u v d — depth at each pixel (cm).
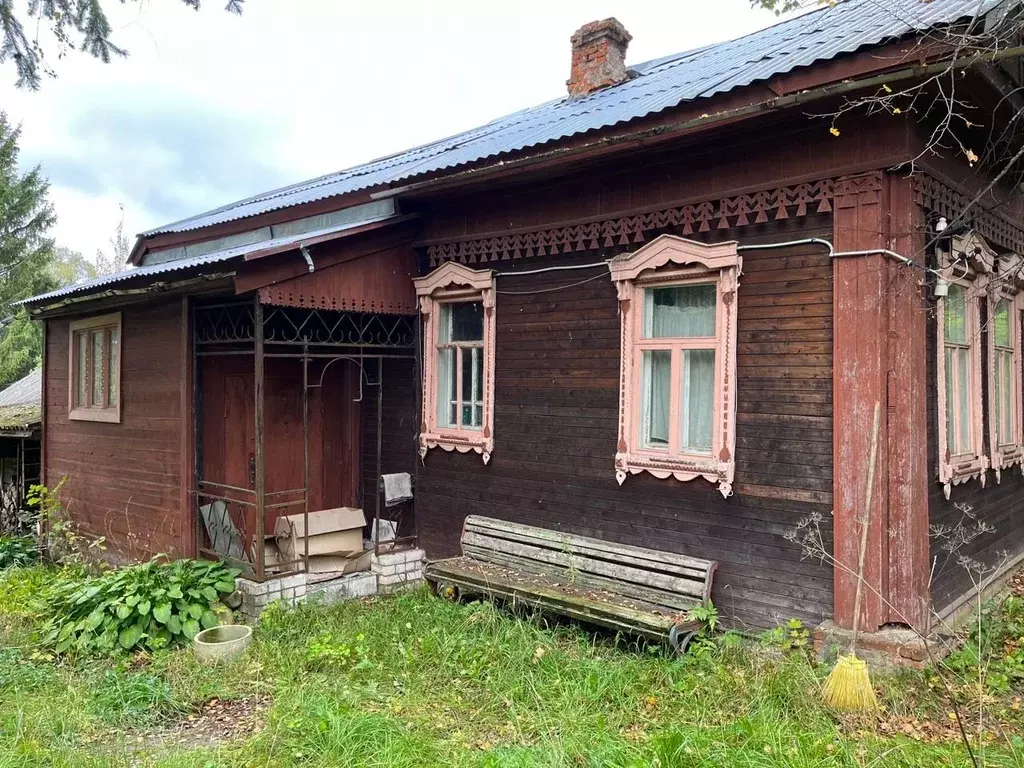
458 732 424
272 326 776
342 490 835
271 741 406
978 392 613
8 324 2589
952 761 372
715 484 570
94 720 445
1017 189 680
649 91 752
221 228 1066
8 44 648
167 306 743
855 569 494
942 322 537
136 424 788
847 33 589
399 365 812
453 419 772
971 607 578
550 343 682
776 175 536
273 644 567
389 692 484
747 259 555
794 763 364
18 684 497
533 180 670
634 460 612
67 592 642
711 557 573
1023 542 752
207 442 759
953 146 555
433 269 769
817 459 521
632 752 379
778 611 538
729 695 459
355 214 857
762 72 531
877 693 448
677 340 596
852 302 498
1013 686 475
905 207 489
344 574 713
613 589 604
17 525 1137
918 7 586
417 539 788
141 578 623
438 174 712
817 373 521
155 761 395
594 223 642
